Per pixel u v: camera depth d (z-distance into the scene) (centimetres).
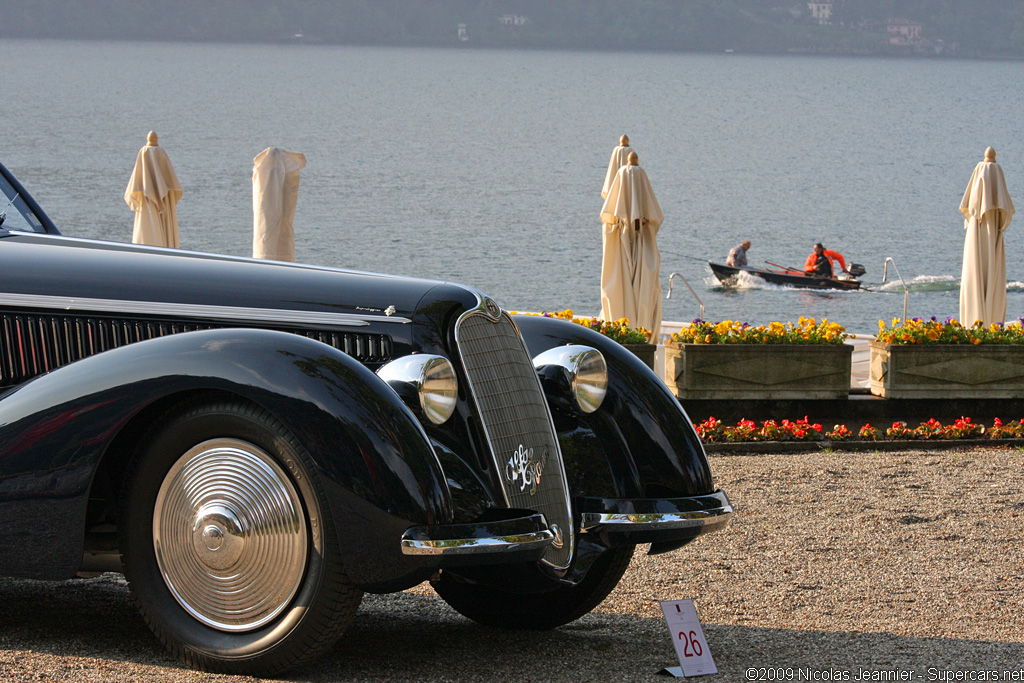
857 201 11788
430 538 549
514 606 716
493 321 655
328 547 549
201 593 579
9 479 592
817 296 6494
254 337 577
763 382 1633
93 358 596
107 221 9106
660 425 705
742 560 887
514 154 17425
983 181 1998
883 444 1468
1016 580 845
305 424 548
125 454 613
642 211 1775
